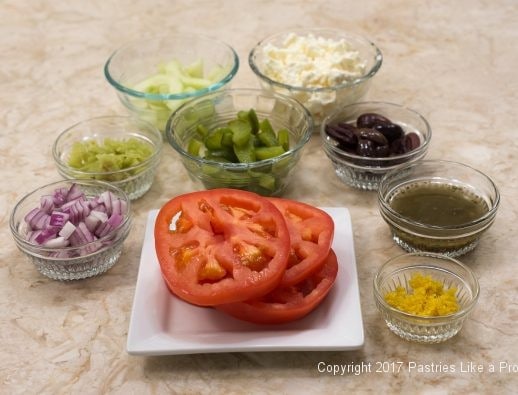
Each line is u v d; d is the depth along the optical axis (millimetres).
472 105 564
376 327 388
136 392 358
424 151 475
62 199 435
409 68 616
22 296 416
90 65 644
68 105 589
